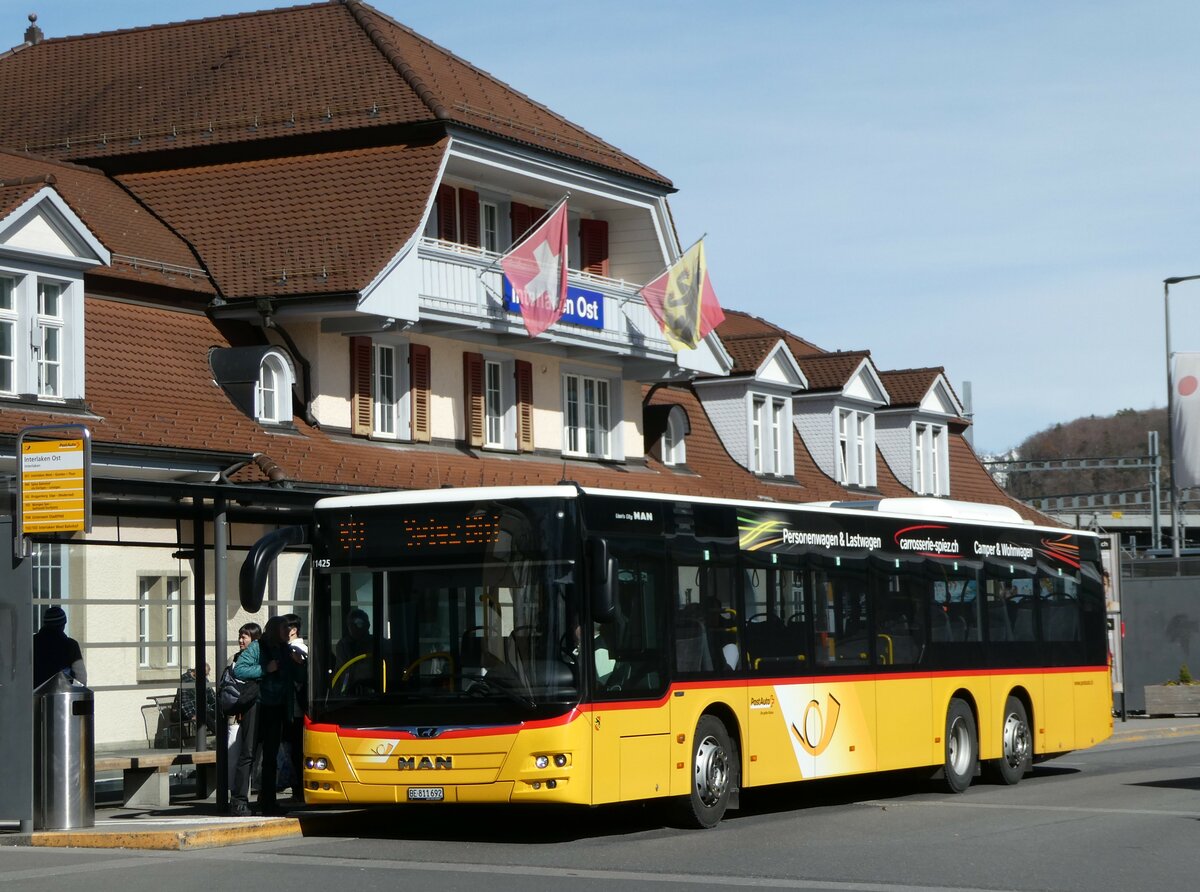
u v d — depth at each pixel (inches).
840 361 1941.4
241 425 1109.7
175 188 1300.4
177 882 528.7
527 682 631.8
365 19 1406.3
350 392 1243.8
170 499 836.0
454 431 1350.9
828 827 708.0
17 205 979.3
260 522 824.9
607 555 632.4
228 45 1433.3
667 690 681.0
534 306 1305.4
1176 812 770.8
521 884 524.1
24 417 962.1
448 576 649.0
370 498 665.6
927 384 2095.2
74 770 664.4
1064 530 1042.7
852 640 815.1
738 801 725.9
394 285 1208.2
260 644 735.1
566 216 1358.3
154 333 1114.7
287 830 681.0
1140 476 5693.9
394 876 544.4
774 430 1815.9
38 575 826.8
